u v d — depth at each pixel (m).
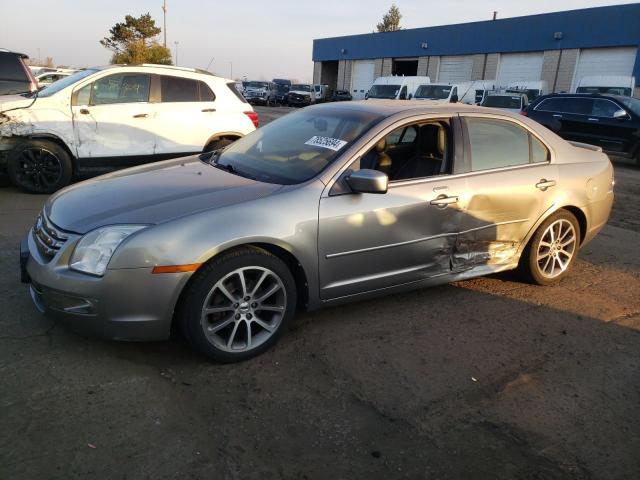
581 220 4.86
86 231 3.03
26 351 3.23
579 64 28.66
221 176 3.72
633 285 4.99
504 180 4.23
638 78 26.08
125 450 2.47
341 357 3.41
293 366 3.28
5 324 3.52
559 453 2.64
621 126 13.23
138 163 7.90
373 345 3.58
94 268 2.95
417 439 2.68
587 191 4.74
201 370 3.17
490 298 4.48
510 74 32.03
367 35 40.66
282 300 3.38
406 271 3.88
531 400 3.07
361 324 3.88
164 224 3.00
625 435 2.81
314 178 3.50
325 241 3.44
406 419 2.83
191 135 8.15
